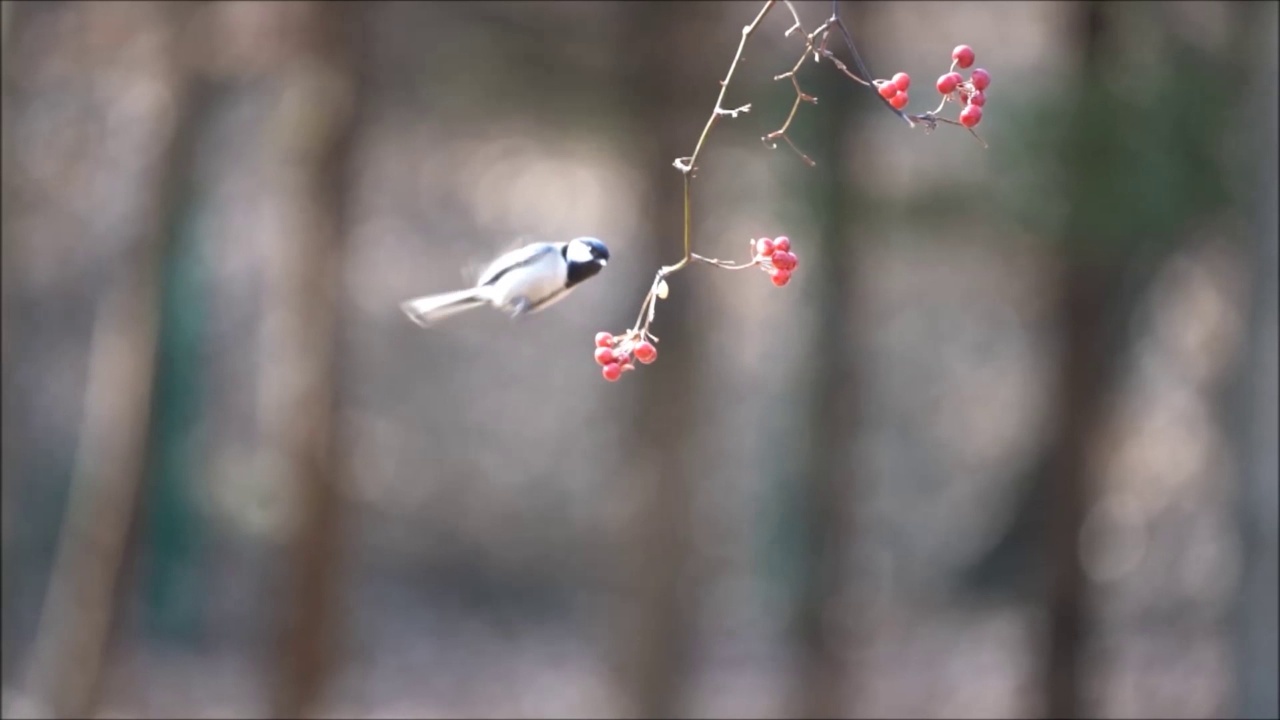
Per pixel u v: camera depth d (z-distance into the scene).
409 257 24.80
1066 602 13.36
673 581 14.39
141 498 13.49
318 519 13.66
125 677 18.19
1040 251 11.48
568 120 12.75
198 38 12.46
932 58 14.28
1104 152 10.20
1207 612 17.34
